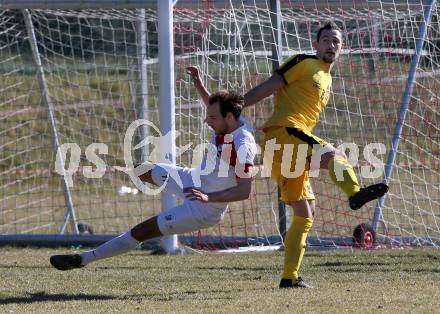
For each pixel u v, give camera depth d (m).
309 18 34.84
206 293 20.73
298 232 21.11
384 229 33.69
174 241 29.84
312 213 21.31
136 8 30.84
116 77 44.47
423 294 19.36
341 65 34.00
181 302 19.08
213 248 31.33
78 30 44.50
